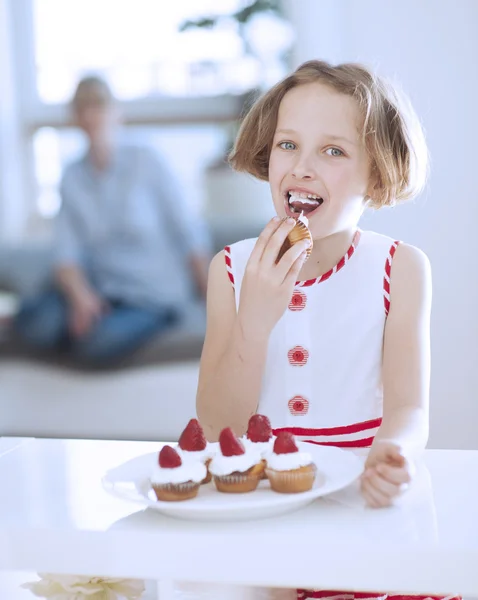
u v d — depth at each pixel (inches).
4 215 173.8
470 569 30.4
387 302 49.8
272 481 35.4
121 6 169.5
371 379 49.7
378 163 48.9
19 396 142.5
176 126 165.9
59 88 174.2
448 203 117.6
